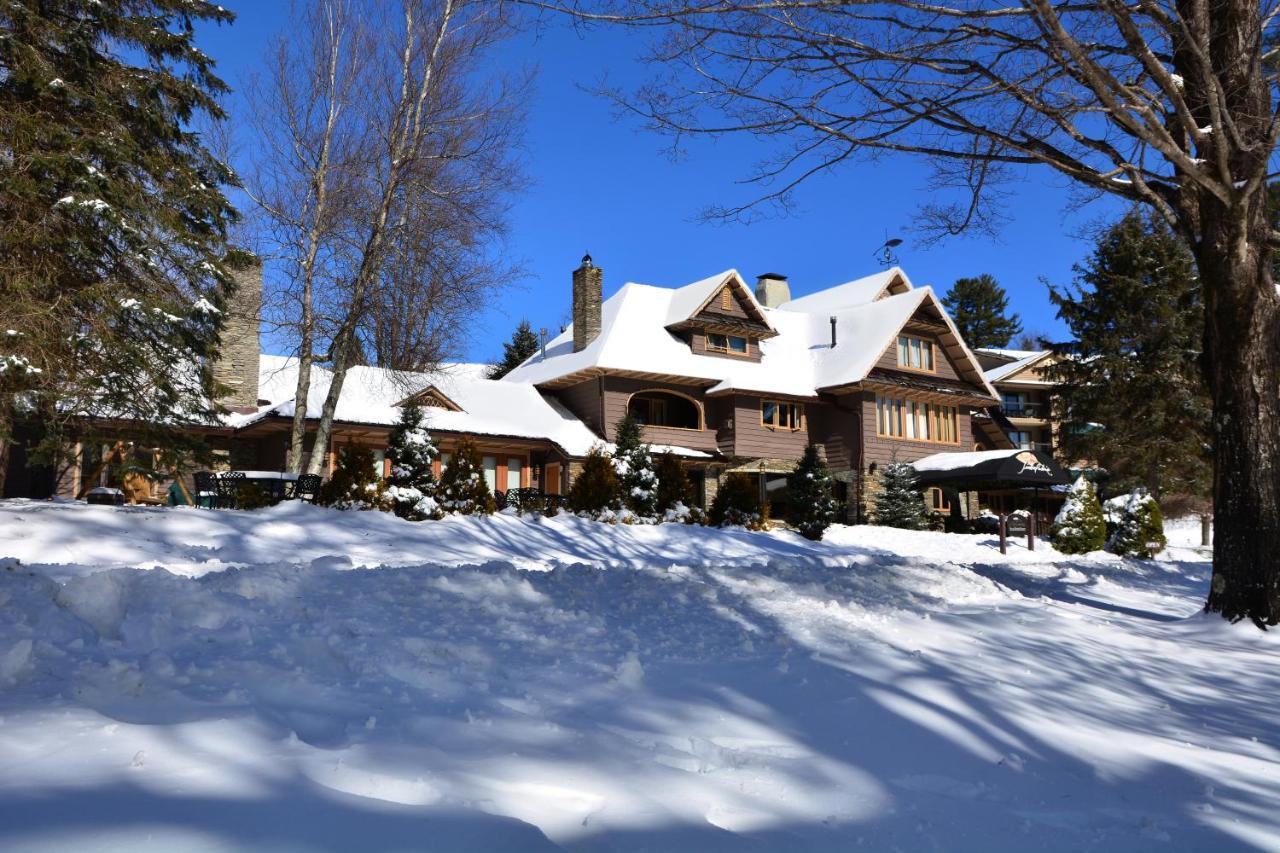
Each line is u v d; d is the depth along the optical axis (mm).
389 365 29844
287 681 4113
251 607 5559
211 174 19516
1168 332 36156
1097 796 3943
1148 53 8133
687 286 38000
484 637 5566
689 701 4609
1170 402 36281
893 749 4238
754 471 35094
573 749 3664
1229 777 4355
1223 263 9070
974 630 7191
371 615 5852
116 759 2938
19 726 3201
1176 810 3852
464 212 21469
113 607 5078
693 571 9625
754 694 4844
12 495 22766
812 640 6270
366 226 21516
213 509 15000
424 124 21125
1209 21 9094
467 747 3531
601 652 5492
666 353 34750
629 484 21859
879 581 10078
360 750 3275
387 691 4168
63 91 16219
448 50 20875
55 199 15914
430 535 14898
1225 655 7512
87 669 3959
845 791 3635
